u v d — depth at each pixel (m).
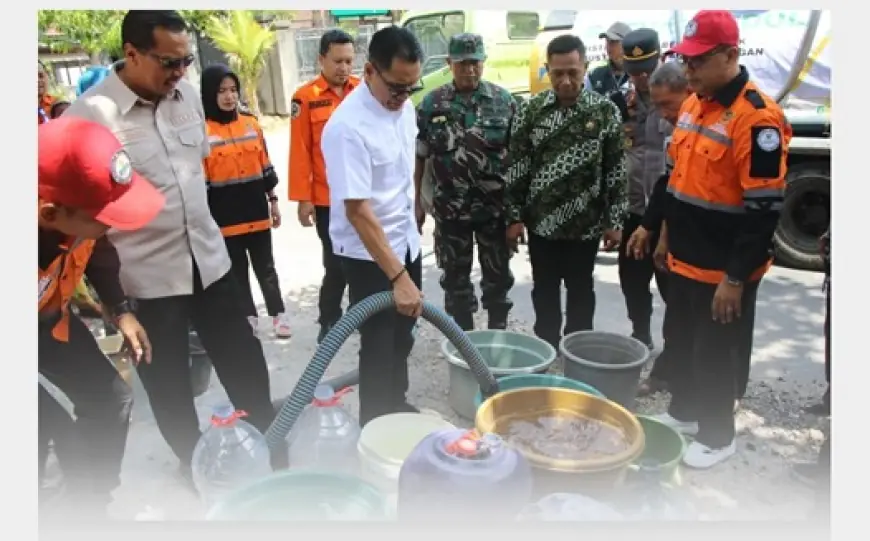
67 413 2.12
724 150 2.25
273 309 3.78
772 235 2.22
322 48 3.41
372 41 2.18
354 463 2.22
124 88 2.05
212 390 3.20
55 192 1.62
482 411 2.10
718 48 2.17
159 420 2.37
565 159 2.97
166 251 2.19
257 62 11.77
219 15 11.54
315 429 2.21
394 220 2.43
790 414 2.93
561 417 2.25
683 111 2.48
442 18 7.06
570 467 1.86
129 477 2.54
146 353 2.13
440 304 4.34
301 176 3.47
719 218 2.34
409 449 2.18
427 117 3.20
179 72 2.00
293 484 1.84
